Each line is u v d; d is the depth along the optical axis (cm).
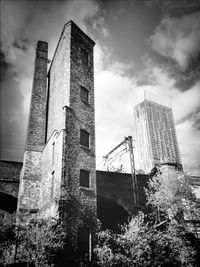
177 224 1628
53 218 1433
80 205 1538
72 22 2147
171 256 1547
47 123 2277
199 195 1881
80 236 1462
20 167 2133
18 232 1398
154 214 1892
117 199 1952
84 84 2003
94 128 1906
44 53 2555
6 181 2034
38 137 2142
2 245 1364
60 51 2219
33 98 2288
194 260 1530
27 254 1268
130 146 2062
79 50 2111
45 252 1271
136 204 1905
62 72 2027
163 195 1762
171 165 2073
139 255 1430
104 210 2175
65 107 1745
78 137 1747
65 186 1508
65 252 1345
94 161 1775
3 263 1262
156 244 1541
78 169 1638
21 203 1823
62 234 1353
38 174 1989
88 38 2264
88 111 1923
